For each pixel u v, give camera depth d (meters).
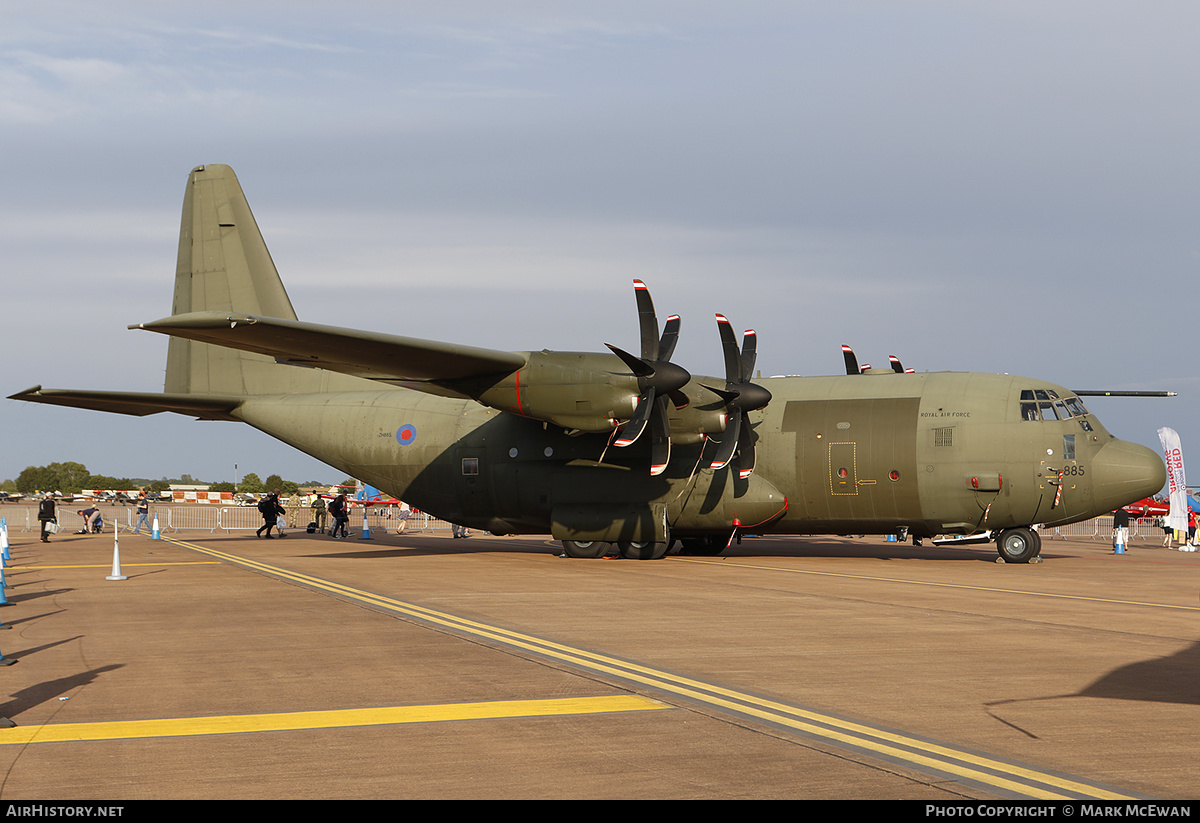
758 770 5.81
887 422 21.92
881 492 21.89
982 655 9.61
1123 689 8.02
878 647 10.09
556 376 20.83
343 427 26.25
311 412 26.72
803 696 7.78
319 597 14.59
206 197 27.59
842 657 9.51
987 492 21.19
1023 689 8.03
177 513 65.00
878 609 13.22
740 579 17.69
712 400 21.64
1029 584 16.98
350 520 54.00
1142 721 6.96
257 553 25.17
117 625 11.69
